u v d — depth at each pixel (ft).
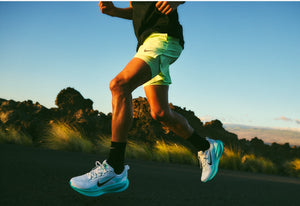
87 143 20.42
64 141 19.84
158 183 7.52
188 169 13.64
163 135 28.55
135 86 5.35
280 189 8.47
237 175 12.67
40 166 7.85
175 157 22.20
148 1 5.90
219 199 6.16
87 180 4.93
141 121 29.22
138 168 10.82
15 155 9.76
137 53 5.60
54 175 6.84
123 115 5.13
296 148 35.53
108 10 7.20
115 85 5.13
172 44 5.79
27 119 23.86
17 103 26.76
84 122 26.04
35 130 22.45
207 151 6.86
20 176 6.23
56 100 30.35
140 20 5.98
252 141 36.45
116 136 5.17
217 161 6.94
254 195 7.00
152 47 5.50
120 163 5.21
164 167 12.98
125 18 7.48
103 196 5.38
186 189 7.00
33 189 5.28
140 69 5.28
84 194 4.99
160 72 5.78
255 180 10.61
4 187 5.21
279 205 6.07
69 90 31.35
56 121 24.86
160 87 6.26
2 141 18.40
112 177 5.09
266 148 34.78
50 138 20.34
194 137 6.78
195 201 5.75
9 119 23.04
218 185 8.19
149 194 5.97
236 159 23.08
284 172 24.75
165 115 6.38
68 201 4.77
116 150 5.18
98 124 26.99
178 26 6.01
